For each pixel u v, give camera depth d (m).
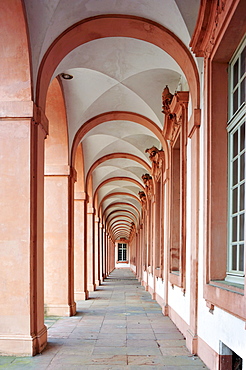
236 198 5.30
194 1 6.09
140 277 25.11
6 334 6.15
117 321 9.30
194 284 6.34
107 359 5.90
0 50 6.37
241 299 3.88
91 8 6.69
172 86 9.95
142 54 8.40
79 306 12.15
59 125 10.58
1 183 6.39
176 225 9.80
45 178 10.66
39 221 6.66
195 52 5.87
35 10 6.17
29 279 6.22
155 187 14.14
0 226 6.32
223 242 5.44
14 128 6.43
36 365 5.57
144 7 6.68
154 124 11.34
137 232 31.23
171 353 6.26
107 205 29.34
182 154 7.76
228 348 4.96
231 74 5.49
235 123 5.18
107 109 11.29
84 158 15.31
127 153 16.20
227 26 4.71
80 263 14.13
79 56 8.30
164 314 10.27
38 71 6.60
